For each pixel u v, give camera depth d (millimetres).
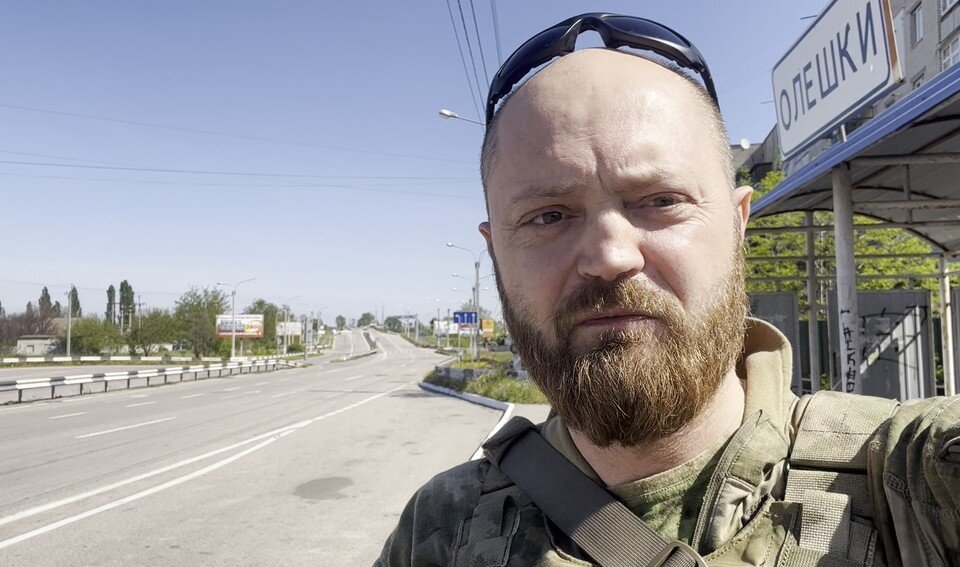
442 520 1038
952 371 6508
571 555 847
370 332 159375
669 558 758
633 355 770
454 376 24000
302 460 8586
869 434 768
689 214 826
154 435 11047
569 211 851
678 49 958
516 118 918
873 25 4984
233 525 5484
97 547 4887
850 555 684
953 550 622
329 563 4539
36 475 7652
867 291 6688
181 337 56656
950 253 6539
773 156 26266
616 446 848
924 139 4012
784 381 929
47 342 60000
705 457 834
